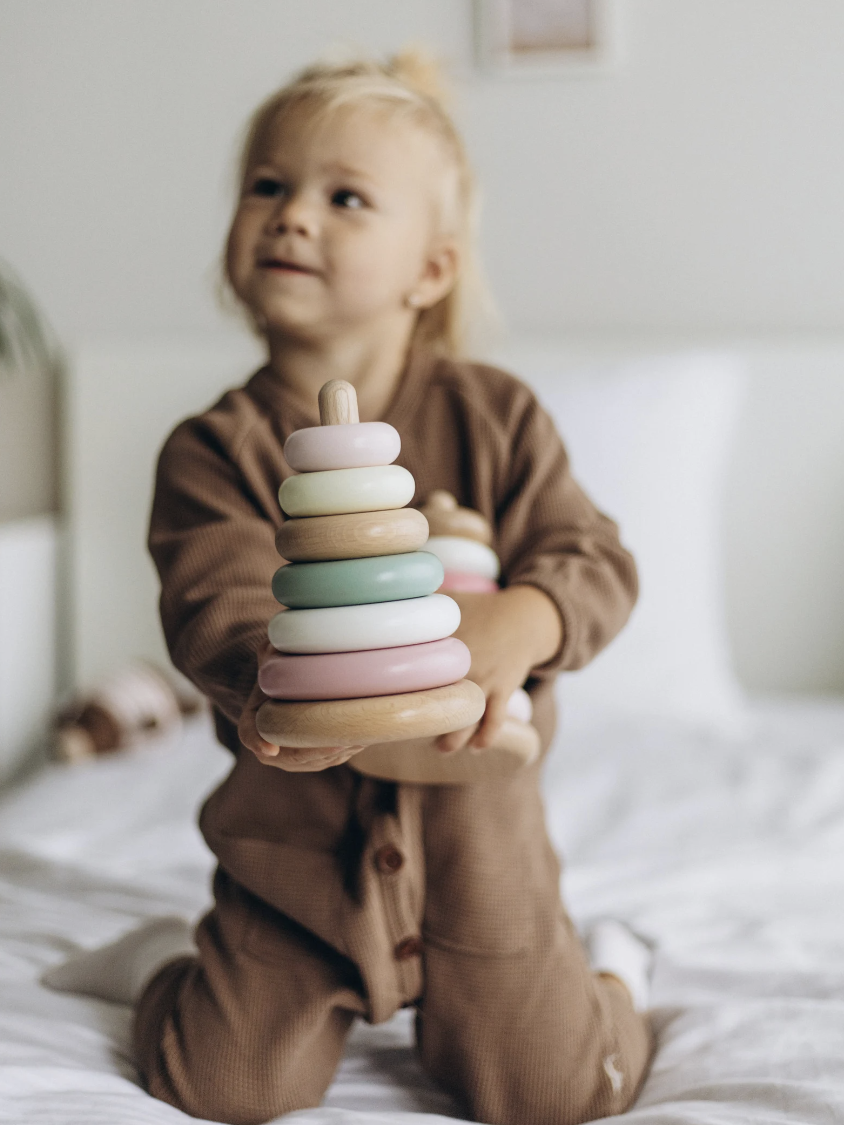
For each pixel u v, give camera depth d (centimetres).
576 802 152
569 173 225
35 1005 96
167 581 85
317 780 86
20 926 116
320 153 94
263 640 78
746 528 222
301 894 84
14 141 236
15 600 209
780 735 182
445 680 66
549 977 83
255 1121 81
